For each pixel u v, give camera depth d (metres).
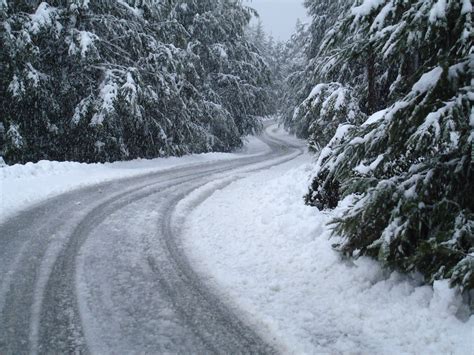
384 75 8.89
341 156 5.48
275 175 15.66
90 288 5.06
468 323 4.00
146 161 17.44
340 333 4.25
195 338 4.11
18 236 6.68
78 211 8.50
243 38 28.56
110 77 15.14
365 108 9.60
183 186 12.44
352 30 5.62
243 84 27.92
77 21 14.84
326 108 8.88
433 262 4.61
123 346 3.89
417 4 4.59
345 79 11.30
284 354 3.92
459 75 4.42
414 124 4.59
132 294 4.98
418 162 5.21
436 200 4.81
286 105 41.31
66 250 6.28
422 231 4.83
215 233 7.69
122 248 6.57
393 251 4.75
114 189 11.05
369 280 5.15
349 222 5.19
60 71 15.09
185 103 20.91
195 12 25.19
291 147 32.12
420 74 4.91
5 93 13.61
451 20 4.46
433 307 4.27
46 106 14.55
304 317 4.55
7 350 3.71
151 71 17.31
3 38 12.30
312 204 8.37
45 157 15.98
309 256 6.20
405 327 4.21
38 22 13.23
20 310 4.41
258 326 4.38
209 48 25.14
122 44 16.58
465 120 4.20
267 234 7.50
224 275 5.69
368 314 4.55
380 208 4.91
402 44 4.72
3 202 8.33
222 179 14.30
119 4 15.81
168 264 6.01
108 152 16.61
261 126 31.55
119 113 15.89
